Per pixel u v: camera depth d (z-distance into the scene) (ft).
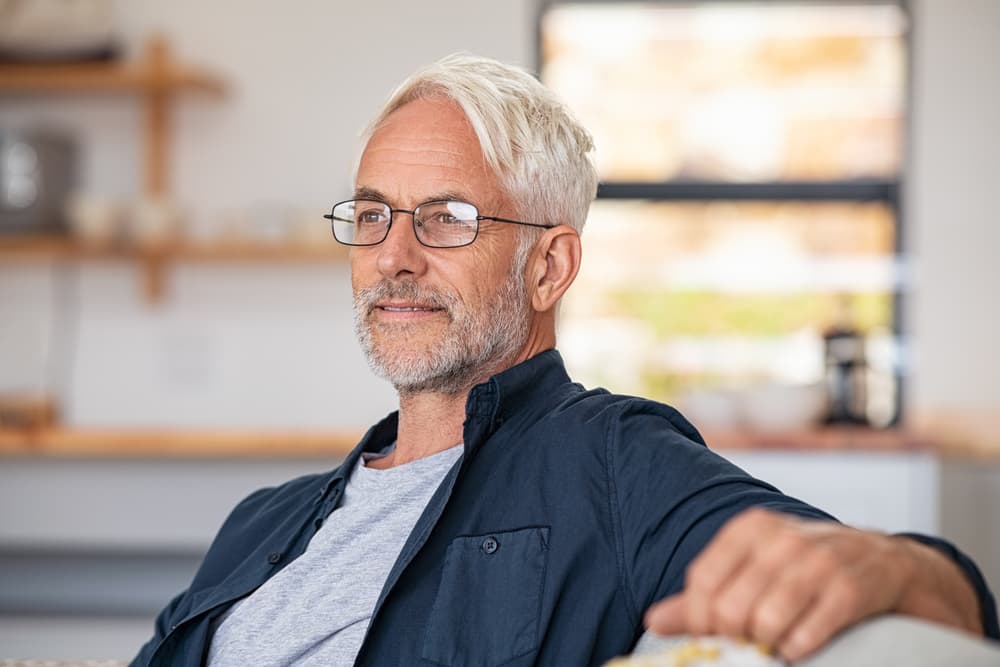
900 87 15.70
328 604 5.48
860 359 14.52
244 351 15.72
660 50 15.94
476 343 5.81
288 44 15.60
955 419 14.84
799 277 15.78
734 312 15.85
